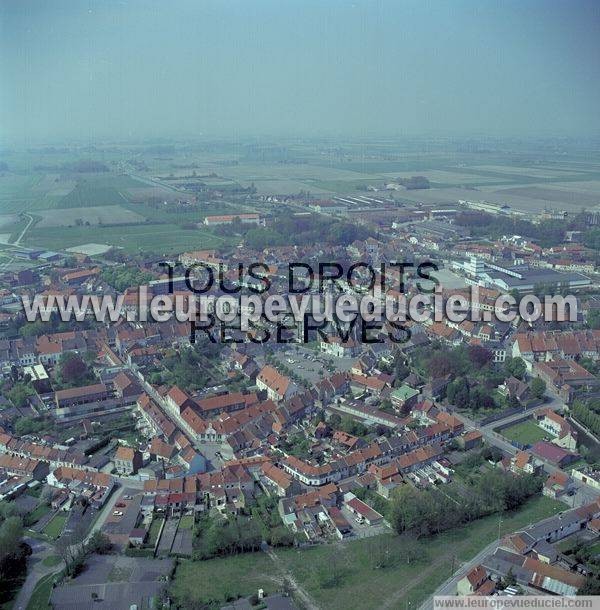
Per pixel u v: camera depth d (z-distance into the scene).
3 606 171.00
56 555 192.62
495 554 188.25
